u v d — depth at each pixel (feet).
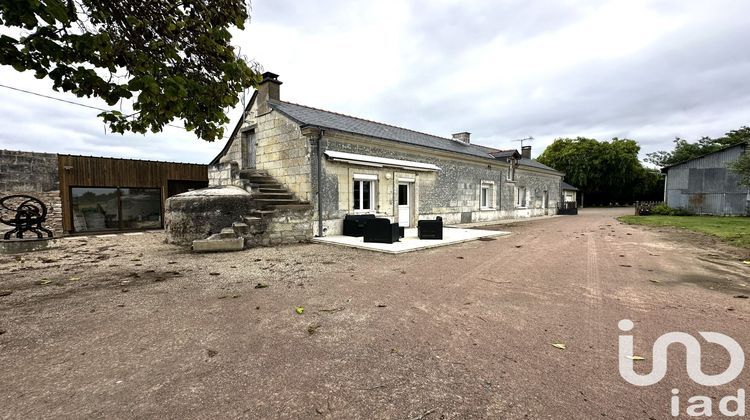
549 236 36.14
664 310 12.26
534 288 15.31
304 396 7.03
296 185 33.76
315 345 9.45
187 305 12.84
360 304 13.00
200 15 12.82
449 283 16.20
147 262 21.34
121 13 11.28
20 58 9.55
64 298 13.66
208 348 9.23
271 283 16.12
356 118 47.75
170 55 11.87
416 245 27.09
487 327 10.74
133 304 12.92
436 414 6.44
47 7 8.18
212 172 38.11
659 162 147.02
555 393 7.13
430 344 9.52
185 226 28.86
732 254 24.09
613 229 43.68
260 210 29.76
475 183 55.98
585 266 20.17
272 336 10.03
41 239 26.71
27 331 10.35
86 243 30.58
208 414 6.43
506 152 65.62
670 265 20.34
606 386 7.38
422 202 44.98
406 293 14.49
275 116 36.17
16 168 34.73
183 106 12.06
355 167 36.01
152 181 43.47
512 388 7.33
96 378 7.70
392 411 6.54
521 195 71.82
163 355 8.84
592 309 12.41
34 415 6.37
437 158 47.55
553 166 138.62
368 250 25.82
